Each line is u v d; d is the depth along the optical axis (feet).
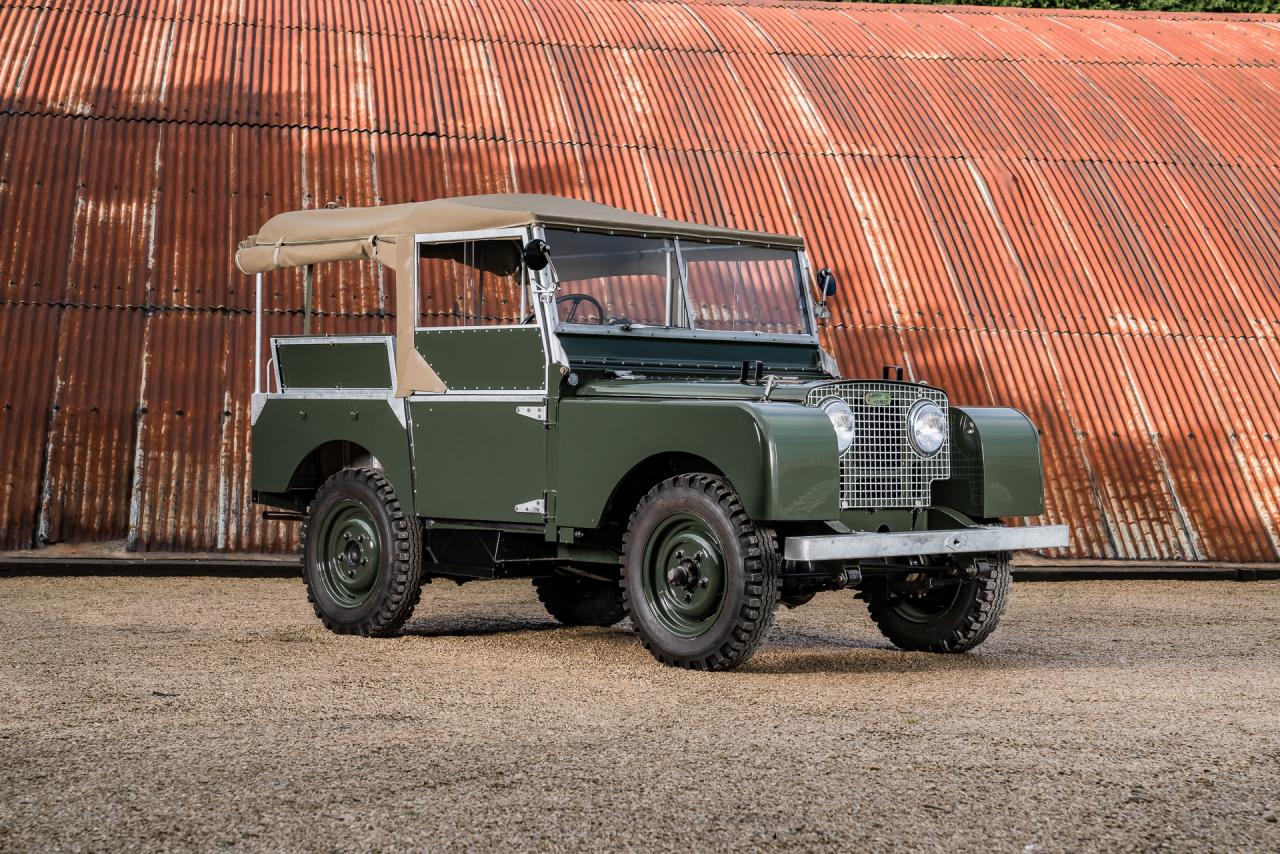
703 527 22.81
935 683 22.11
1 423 41.91
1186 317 51.96
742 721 18.56
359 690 20.93
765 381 23.91
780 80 60.44
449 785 15.10
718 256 26.89
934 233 53.26
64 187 47.44
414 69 56.18
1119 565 43.96
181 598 33.96
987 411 25.50
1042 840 13.34
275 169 49.80
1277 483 47.78
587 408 23.82
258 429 30.04
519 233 24.68
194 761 16.19
